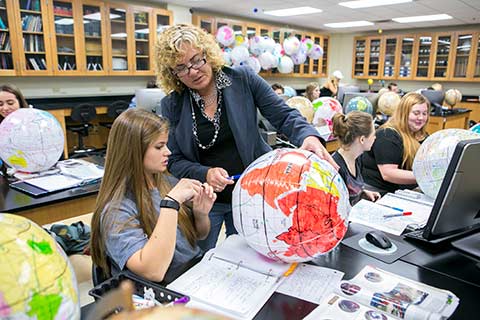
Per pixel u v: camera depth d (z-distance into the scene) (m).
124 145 1.14
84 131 5.14
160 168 1.20
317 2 5.92
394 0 5.70
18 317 0.43
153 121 1.16
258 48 6.41
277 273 0.88
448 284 0.88
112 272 1.08
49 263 0.48
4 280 0.43
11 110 2.53
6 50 4.52
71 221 2.55
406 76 8.67
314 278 0.88
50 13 4.74
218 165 1.59
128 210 1.11
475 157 0.91
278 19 7.75
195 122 1.56
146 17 5.76
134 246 1.01
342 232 0.86
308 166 0.85
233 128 1.51
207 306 0.77
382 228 1.21
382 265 0.96
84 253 2.08
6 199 1.66
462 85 8.21
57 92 5.49
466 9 6.25
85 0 5.01
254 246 0.90
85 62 5.19
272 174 0.85
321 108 3.62
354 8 6.36
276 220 0.82
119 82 6.20
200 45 1.37
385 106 4.22
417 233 1.14
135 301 0.71
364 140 1.75
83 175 1.95
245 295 0.81
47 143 1.89
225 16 7.26
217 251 0.99
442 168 1.40
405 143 2.06
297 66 8.70
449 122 5.44
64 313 0.48
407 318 0.72
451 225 0.98
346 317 0.73
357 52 9.53
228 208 1.60
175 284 0.86
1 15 4.44
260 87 1.55
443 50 8.07
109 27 5.35
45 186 1.80
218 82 1.50
